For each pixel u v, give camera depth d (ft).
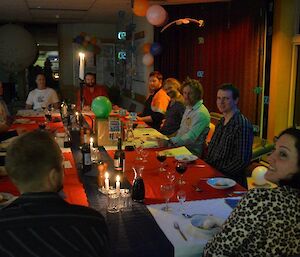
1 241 3.36
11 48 34.09
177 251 5.32
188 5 21.21
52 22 35.65
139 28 26.61
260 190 4.88
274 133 17.10
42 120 17.46
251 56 18.10
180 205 6.89
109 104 11.73
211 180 8.21
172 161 10.03
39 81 21.18
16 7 25.20
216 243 5.03
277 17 16.42
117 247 5.27
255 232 4.78
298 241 4.84
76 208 3.67
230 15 19.29
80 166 9.36
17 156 3.62
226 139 9.61
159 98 17.70
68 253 3.43
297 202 4.78
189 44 21.59
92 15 29.25
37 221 3.46
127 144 11.73
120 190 7.54
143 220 6.19
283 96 16.90
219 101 9.68
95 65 35.78
